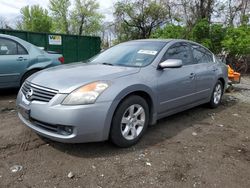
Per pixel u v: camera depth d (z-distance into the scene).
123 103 3.74
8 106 5.92
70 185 3.00
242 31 14.34
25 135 4.24
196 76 5.24
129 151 3.84
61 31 48.78
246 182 3.22
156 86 4.25
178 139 4.38
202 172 3.38
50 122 3.46
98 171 3.30
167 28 17.66
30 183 3.02
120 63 4.60
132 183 3.09
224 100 7.40
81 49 13.68
